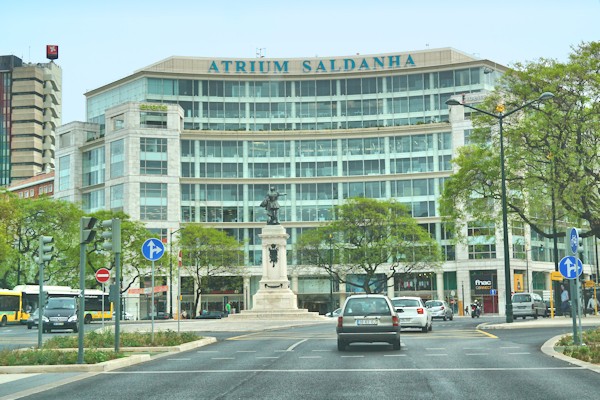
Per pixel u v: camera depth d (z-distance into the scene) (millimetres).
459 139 101625
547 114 43750
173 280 97188
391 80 110250
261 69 113312
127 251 83375
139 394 13383
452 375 15719
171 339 26469
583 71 42875
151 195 101875
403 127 104250
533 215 48969
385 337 22672
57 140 114312
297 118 111562
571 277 22172
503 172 42156
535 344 24688
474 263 97438
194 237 88500
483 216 50375
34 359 19297
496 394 12609
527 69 45281
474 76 106875
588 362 18094
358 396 12578
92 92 117625
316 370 17172
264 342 28781
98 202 106875
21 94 158875
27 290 68750
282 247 58438
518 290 93250
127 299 97000
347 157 106188
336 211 82375
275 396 12750
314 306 103938
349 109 111125
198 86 111188
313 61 113625
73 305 49000
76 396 13344
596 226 44281
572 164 42750
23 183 136625
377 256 79562
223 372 17094
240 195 105625
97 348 24406
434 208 102250
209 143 106125
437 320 59219
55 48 165500
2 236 65375
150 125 102750
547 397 12164
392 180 104250
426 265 85312
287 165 106750
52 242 25141
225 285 100250
